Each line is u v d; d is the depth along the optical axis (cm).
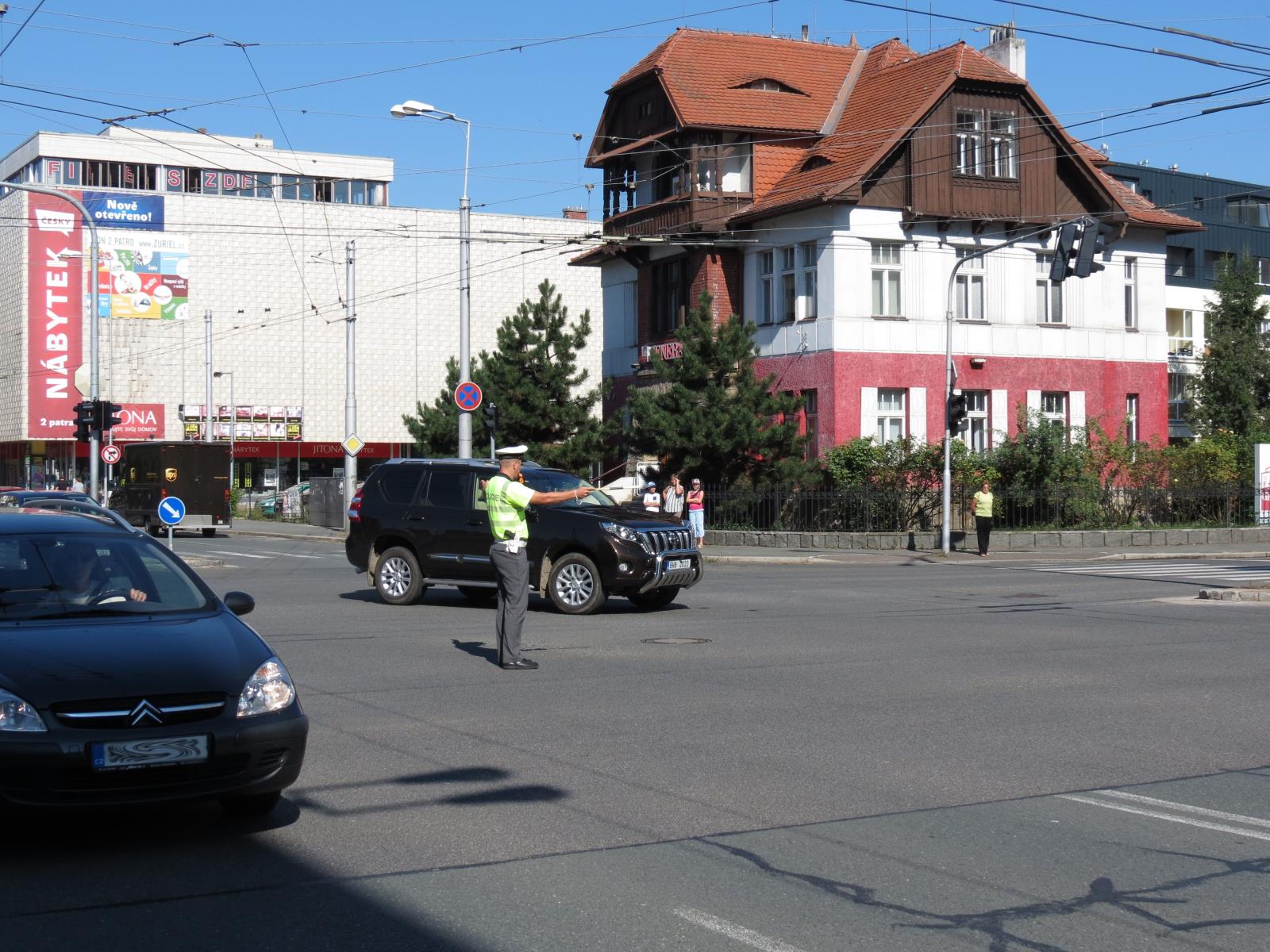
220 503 4369
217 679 660
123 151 7200
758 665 1272
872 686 1141
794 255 3584
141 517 4362
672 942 511
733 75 3781
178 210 7162
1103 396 3809
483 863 619
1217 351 5206
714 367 3316
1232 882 594
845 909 552
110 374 7044
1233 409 5122
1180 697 1091
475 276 7712
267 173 7550
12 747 605
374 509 1884
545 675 1204
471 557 1802
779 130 3709
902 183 3494
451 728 949
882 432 3516
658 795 751
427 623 1647
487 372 3806
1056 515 3375
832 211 3428
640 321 4078
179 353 7181
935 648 1402
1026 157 3631
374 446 7569
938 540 3238
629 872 604
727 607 1872
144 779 628
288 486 7438
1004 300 3659
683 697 1083
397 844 652
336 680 1176
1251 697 1093
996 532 3297
